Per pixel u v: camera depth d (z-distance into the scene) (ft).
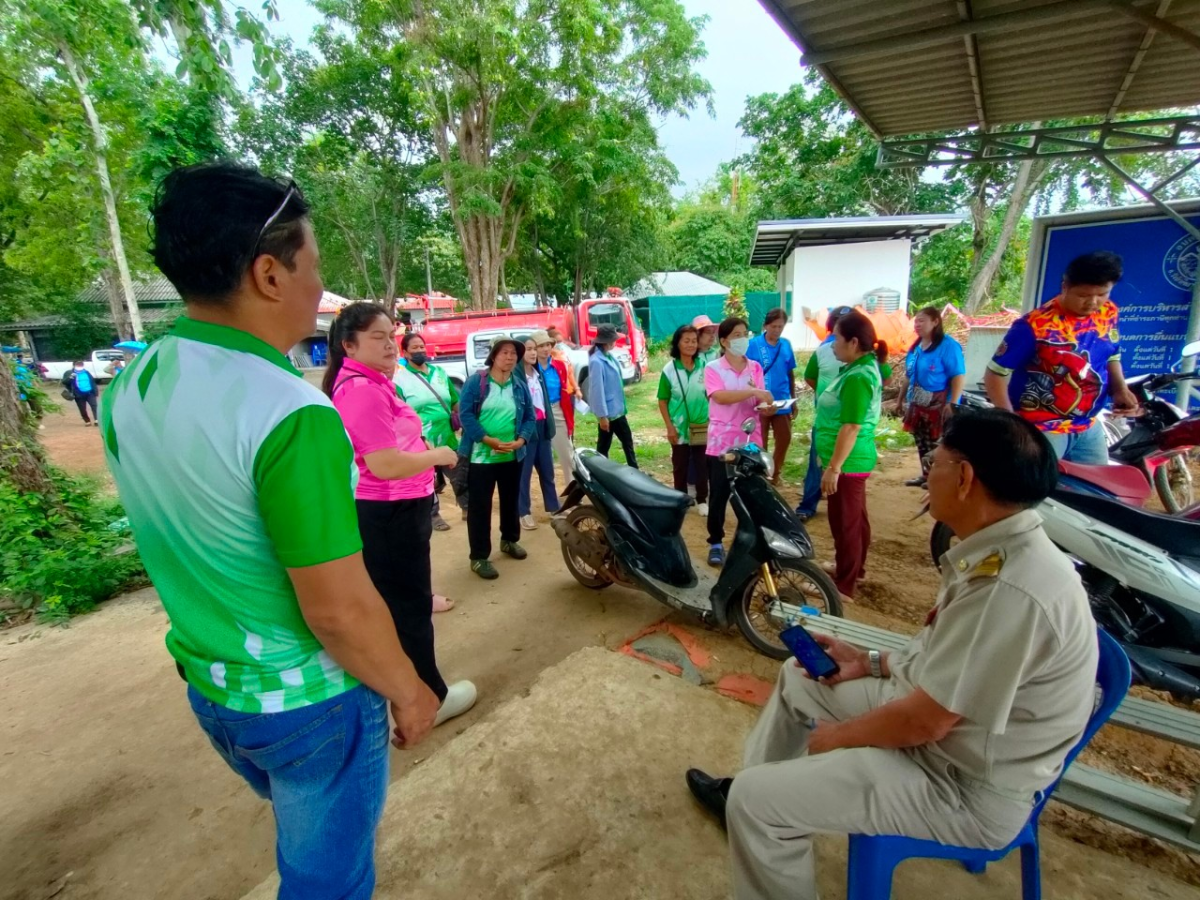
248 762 3.82
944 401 17.84
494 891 5.90
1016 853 6.22
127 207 62.03
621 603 12.24
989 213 55.16
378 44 55.88
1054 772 4.28
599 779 7.24
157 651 11.37
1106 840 6.49
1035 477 4.06
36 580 13.19
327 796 3.76
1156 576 8.27
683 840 6.40
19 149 61.62
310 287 3.55
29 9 47.11
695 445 16.76
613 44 53.62
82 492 17.10
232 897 6.28
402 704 3.69
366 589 3.38
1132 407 12.19
